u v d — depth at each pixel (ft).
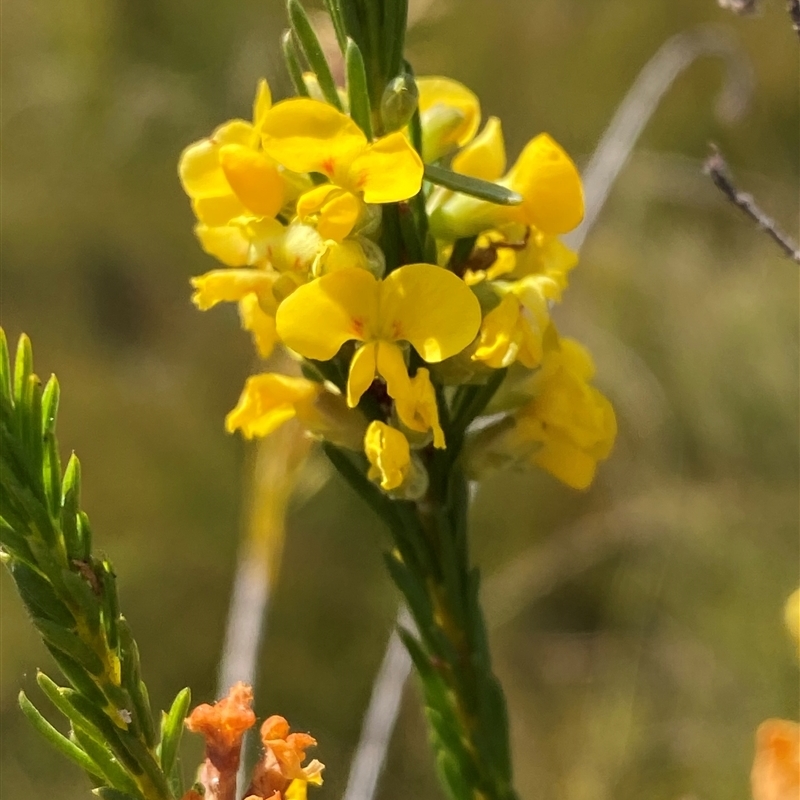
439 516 0.90
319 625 2.42
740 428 2.45
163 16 2.52
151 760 0.85
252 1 2.47
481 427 0.91
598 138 2.63
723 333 2.49
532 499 2.54
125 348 2.69
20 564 0.85
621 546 2.40
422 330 0.88
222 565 2.45
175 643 2.40
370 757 1.32
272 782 0.86
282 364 1.44
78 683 0.86
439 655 0.91
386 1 0.88
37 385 0.86
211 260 2.71
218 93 2.52
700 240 2.67
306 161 0.88
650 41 2.61
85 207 2.62
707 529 2.32
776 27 2.61
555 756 2.22
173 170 2.62
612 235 2.60
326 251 0.88
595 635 2.41
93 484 2.48
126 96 2.52
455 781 0.91
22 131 2.62
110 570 0.86
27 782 2.28
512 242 0.91
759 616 2.25
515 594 2.38
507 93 2.61
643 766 2.17
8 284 2.67
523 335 0.89
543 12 2.52
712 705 2.21
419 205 0.89
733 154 2.76
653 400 2.46
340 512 2.48
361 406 0.90
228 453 2.56
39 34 2.59
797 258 0.92
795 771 0.95
